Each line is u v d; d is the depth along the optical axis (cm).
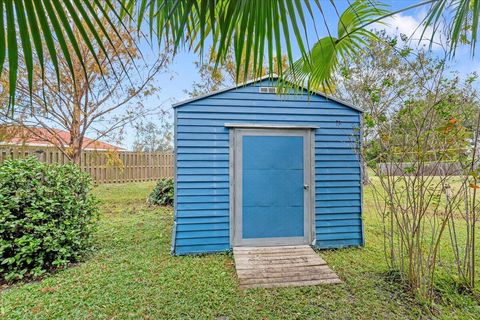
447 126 236
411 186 274
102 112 697
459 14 168
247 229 395
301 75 276
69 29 88
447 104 243
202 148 385
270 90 398
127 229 476
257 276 300
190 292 264
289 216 404
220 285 280
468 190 267
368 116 294
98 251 370
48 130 645
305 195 408
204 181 385
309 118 409
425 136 254
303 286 279
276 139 403
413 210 270
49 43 87
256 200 398
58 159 802
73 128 661
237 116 392
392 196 289
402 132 275
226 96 390
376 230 487
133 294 258
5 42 83
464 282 263
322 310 237
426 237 399
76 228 339
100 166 923
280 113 401
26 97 564
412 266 271
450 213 260
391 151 282
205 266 331
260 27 109
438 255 314
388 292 266
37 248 294
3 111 561
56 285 273
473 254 261
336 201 414
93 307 235
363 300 252
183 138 380
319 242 407
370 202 668
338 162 416
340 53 263
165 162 1098
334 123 415
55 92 580
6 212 288
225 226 390
